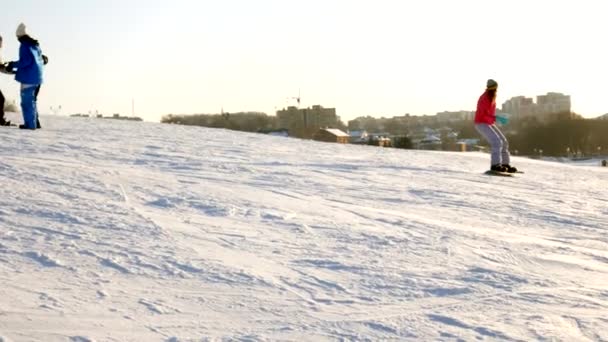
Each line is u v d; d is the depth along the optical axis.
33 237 4.49
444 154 20.47
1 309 3.09
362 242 5.22
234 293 3.64
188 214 5.88
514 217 7.46
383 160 14.77
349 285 3.95
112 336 2.87
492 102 13.68
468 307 3.63
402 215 6.88
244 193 7.54
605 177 16.42
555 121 133.00
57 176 7.49
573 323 3.42
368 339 3.05
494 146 13.70
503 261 4.88
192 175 8.95
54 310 3.14
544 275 4.52
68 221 5.10
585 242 6.10
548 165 20.58
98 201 6.11
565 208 8.65
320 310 3.45
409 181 10.69
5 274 3.63
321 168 11.64
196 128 21.20
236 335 3.00
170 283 3.73
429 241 5.44
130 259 4.15
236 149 14.05
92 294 3.42
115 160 9.94
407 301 3.70
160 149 12.39
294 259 4.50
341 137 76.25
